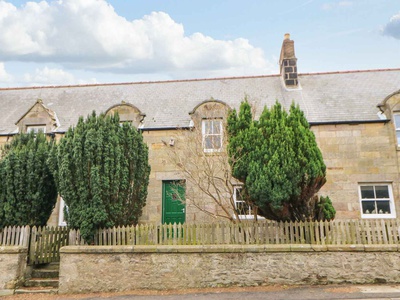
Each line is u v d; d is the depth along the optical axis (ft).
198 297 22.98
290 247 25.44
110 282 25.77
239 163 28.19
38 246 28.84
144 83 58.44
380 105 41.83
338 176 40.19
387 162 39.96
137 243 27.07
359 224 26.40
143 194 30.99
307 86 51.80
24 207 29.71
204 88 54.08
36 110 46.85
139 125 44.52
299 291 23.44
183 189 39.52
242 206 34.32
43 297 24.90
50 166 29.73
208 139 38.24
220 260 25.71
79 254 26.30
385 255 25.11
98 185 26.91
